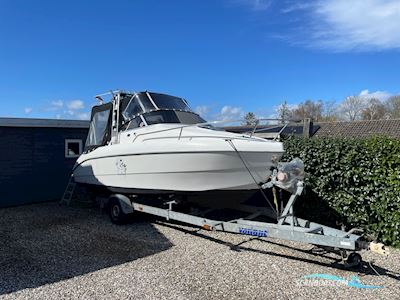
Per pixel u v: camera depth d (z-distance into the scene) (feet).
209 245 19.03
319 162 21.29
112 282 14.06
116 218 23.52
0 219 26.27
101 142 26.27
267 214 19.88
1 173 32.35
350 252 15.64
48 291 13.19
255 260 16.75
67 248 18.56
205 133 19.60
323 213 21.29
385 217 19.04
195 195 19.84
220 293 13.17
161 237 20.56
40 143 34.99
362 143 20.03
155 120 22.48
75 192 35.58
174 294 13.03
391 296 13.11
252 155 17.71
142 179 21.36
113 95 25.29
